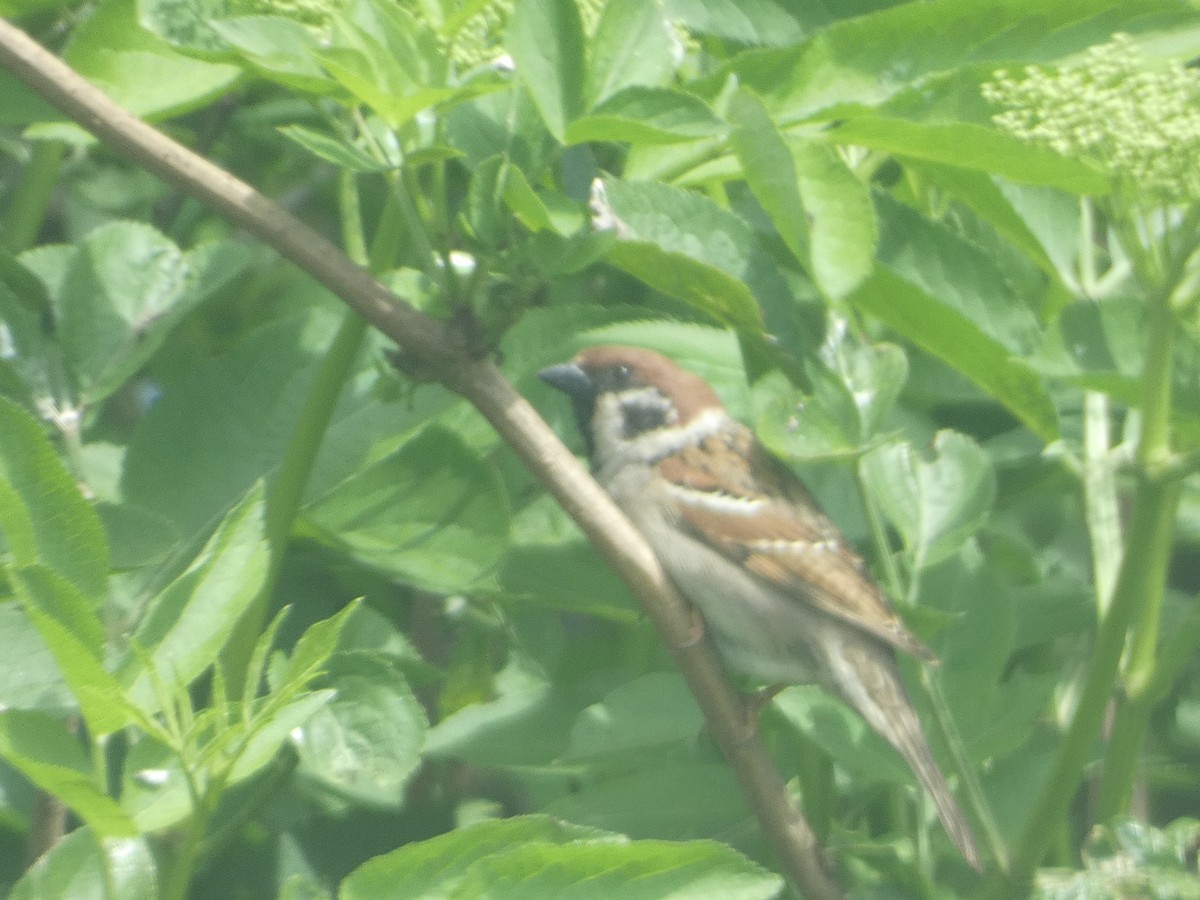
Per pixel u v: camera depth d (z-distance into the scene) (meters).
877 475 7.43
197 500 6.83
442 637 8.55
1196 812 8.57
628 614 7.76
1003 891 6.59
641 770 7.26
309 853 6.98
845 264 5.57
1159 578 6.76
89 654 3.91
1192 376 6.48
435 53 5.33
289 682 4.18
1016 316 6.69
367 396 7.05
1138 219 7.43
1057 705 8.10
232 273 6.95
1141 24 6.25
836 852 7.05
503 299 5.52
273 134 9.59
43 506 4.32
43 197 8.06
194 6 5.61
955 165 6.18
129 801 4.28
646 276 6.00
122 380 6.70
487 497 6.54
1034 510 9.18
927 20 6.13
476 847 4.38
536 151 5.77
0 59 5.25
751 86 6.14
